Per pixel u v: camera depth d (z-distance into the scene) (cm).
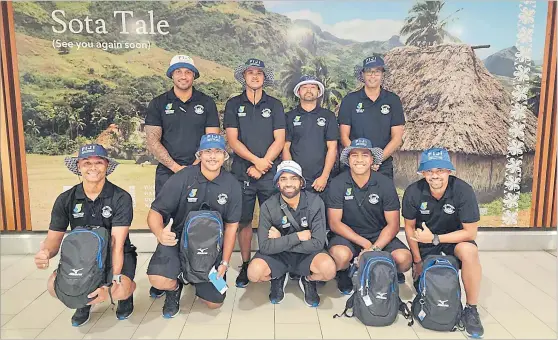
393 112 328
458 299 250
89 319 269
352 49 369
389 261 261
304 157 321
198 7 359
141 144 370
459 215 268
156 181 321
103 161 255
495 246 384
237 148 316
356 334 251
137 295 301
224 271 263
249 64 309
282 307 284
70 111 362
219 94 370
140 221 379
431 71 369
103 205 256
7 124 360
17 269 346
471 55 365
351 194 290
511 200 381
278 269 279
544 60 362
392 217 289
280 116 320
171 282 262
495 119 371
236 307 284
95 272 236
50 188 370
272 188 319
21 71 354
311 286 285
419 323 260
